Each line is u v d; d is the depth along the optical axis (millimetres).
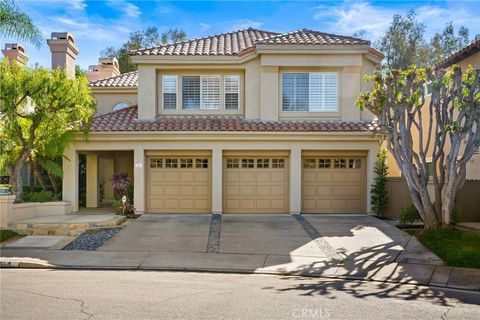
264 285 9164
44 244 13156
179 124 18531
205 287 8867
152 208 18469
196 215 17938
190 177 18484
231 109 20094
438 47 38562
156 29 49188
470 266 10711
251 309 7312
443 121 13836
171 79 20094
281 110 19531
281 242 13320
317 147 18109
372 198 18016
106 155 22797
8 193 15852
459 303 8023
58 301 7660
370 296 8406
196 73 20078
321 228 15281
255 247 12773
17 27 14742
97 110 23203
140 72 19641
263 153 18453
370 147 18156
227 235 14219
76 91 16469
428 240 12992
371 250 12359
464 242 12484
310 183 18594
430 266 10805
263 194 18500
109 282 9242
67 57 23141
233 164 18500
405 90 13852
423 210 14227
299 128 18016
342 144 18125
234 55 19406
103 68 27312
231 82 20141
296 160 18125
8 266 10977
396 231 14719
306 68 19469
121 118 19734
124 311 7098
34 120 15930
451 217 14305
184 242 13336
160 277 9852
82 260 11367
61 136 16875
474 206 16516
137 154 18062
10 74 15367
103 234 14453
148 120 19406
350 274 10266
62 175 17812
